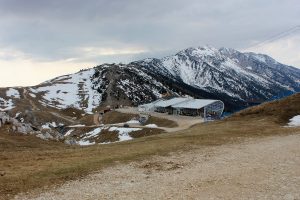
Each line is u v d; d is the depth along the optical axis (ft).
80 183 68.85
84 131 482.28
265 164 78.38
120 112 602.44
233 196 56.54
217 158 88.69
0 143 144.87
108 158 91.56
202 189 61.36
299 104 205.57
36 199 59.93
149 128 397.60
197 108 472.85
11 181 70.59
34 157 100.58
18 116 595.47
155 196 58.80
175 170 77.36
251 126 167.63
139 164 84.38
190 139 127.65
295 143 108.06
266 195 55.98
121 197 59.26
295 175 67.10
